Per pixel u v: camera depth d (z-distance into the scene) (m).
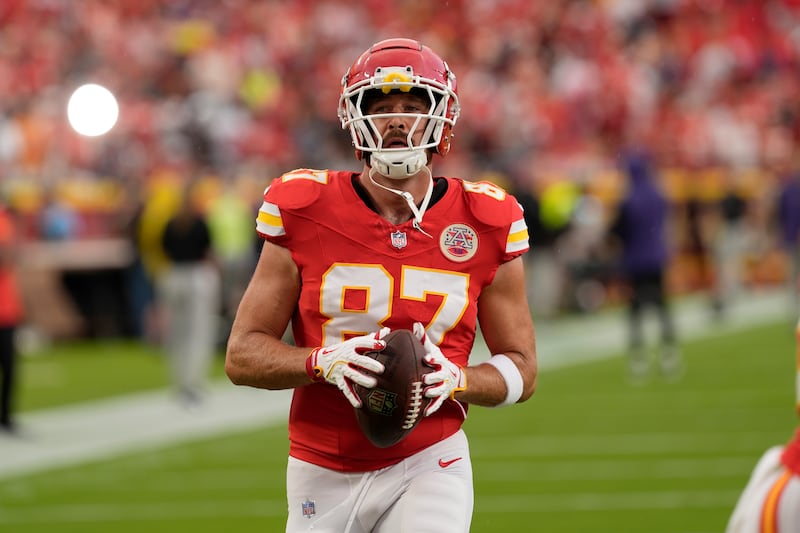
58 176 48.75
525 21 74.31
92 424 29.02
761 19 78.12
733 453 24.78
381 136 10.29
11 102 55.28
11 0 63.31
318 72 66.75
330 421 10.54
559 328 47.28
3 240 26.86
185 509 20.95
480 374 10.38
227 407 31.27
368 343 9.84
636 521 19.58
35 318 44.53
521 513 20.27
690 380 34.59
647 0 78.44
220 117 57.41
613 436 26.80
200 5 68.25
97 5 65.44
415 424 10.11
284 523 20.00
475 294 10.56
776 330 45.75
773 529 10.52
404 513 10.42
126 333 46.75
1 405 27.41
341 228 10.37
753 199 60.66
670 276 58.97
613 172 58.44
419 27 73.94
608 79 70.19
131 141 53.09
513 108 65.62
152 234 38.84
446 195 10.55
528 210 45.28
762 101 72.00
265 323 10.46
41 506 21.27
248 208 44.12
